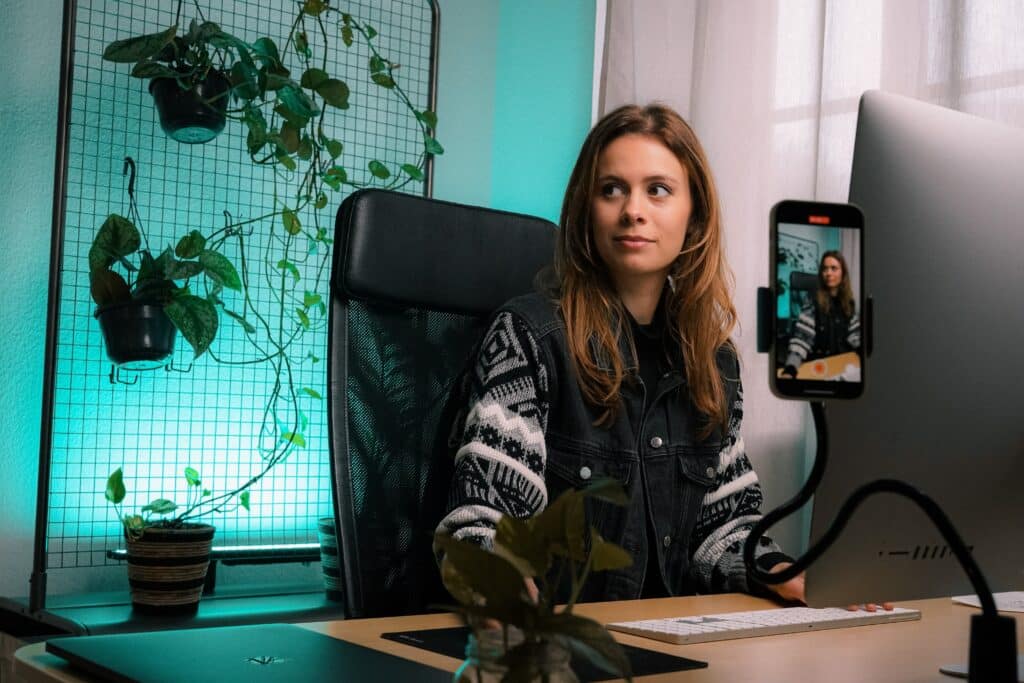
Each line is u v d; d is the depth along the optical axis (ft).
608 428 4.63
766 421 7.23
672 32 8.07
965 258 2.50
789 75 7.42
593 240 4.94
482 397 4.51
